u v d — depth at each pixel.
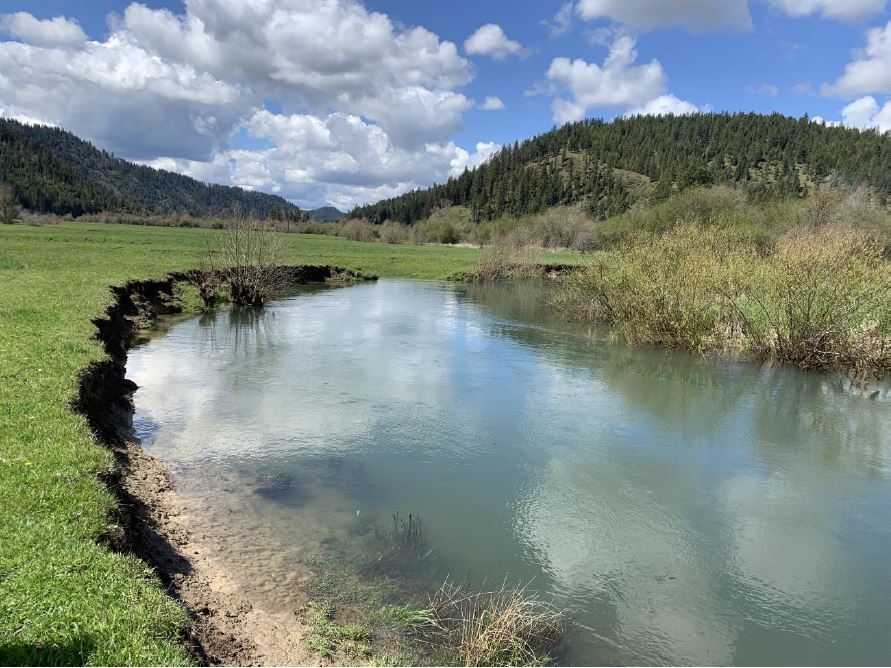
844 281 16.03
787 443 10.99
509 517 7.89
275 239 31.16
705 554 7.20
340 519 7.56
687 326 18.89
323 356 17.11
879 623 6.04
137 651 3.83
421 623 5.51
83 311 14.81
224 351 17.39
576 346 19.64
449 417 11.93
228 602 5.52
